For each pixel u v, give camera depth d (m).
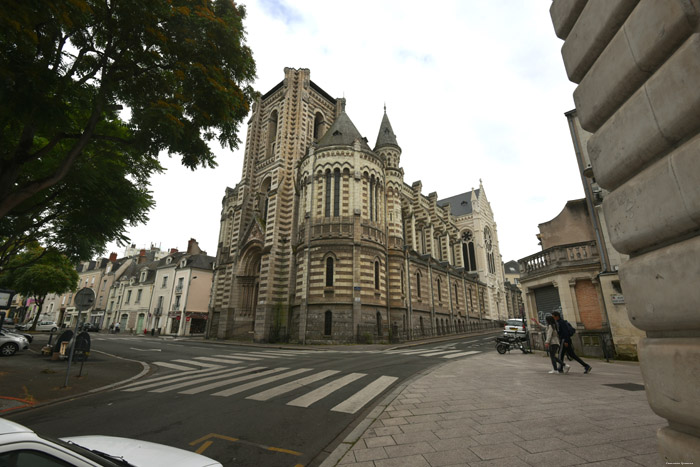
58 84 7.87
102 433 6.28
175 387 10.59
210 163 11.06
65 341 17.25
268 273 33.56
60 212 13.73
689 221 1.90
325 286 29.84
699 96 1.79
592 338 15.99
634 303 2.40
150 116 8.81
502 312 61.84
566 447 4.56
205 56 10.23
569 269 17.05
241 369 14.09
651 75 2.27
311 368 13.81
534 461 4.21
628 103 2.40
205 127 10.50
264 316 32.16
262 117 46.59
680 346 1.95
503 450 4.64
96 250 17.64
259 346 27.27
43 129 7.91
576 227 18.44
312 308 29.64
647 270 2.25
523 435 5.16
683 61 1.89
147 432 6.26
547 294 18.92
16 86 6.71
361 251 30.75
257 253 38.78
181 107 9.42
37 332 44.62
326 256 30.53
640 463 3.92
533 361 14.97
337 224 31.34
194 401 8.58
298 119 39.50
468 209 64.12
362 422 6.40
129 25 8.70
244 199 42.06
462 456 4.56
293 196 36.31
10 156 9.48
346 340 28.20
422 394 8.59
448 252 52.28
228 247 44.50
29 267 40.03
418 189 49.50
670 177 2.01
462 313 47.88
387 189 37.31
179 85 10.13
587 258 16.73
